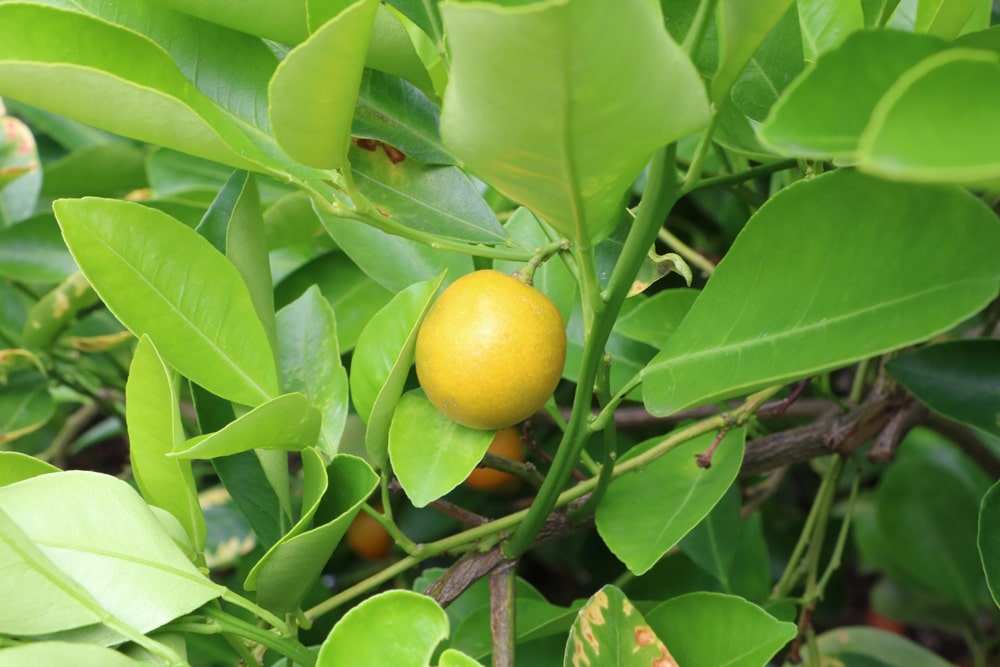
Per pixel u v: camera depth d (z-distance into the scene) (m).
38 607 0.41
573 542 0.77
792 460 0.56
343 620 0.40
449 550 0.48
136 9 0.45
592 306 0.42
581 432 0.44
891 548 0.74
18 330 0.65
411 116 0.47
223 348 0.45
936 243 0.40
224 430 0.42
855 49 0.35
